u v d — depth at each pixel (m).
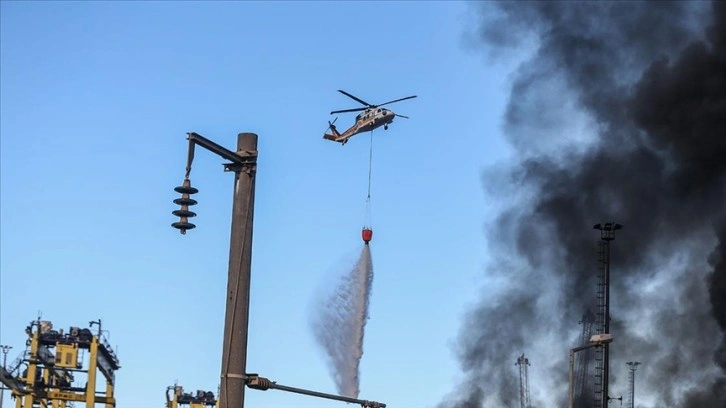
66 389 74.12
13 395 72.81
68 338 73.50
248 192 21.09
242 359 20.61
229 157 20.92
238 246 20.86
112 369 77.75
